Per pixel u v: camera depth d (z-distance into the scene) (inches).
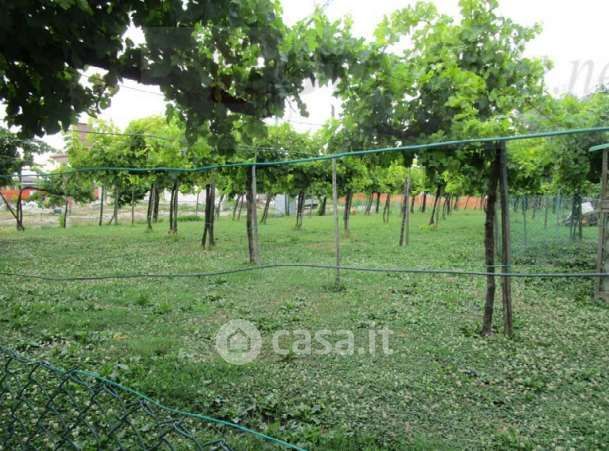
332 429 113.6
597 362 157.6
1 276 293.3
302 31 101.5
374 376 144.0
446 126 170.7
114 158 438.3
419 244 441.4
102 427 112.7
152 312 214.2
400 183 652.1
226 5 78.3
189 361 155.3
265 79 92.7
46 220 776.9
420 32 184.2
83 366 150.6
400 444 107.6
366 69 115.3
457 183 262.7
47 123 82.5
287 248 418.6
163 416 119.9
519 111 179.0
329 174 451.5
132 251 405.4
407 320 200.7
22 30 71.4
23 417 115.6
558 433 112.9
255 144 295.0
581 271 312.5
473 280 284.0
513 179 256.4
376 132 171.2
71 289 258.5
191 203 1068.5
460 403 128.3
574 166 223.6
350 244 444.8
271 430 111.7
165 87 86.1
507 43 181.8
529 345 173.9
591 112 197.8
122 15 74.9
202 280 280.2
